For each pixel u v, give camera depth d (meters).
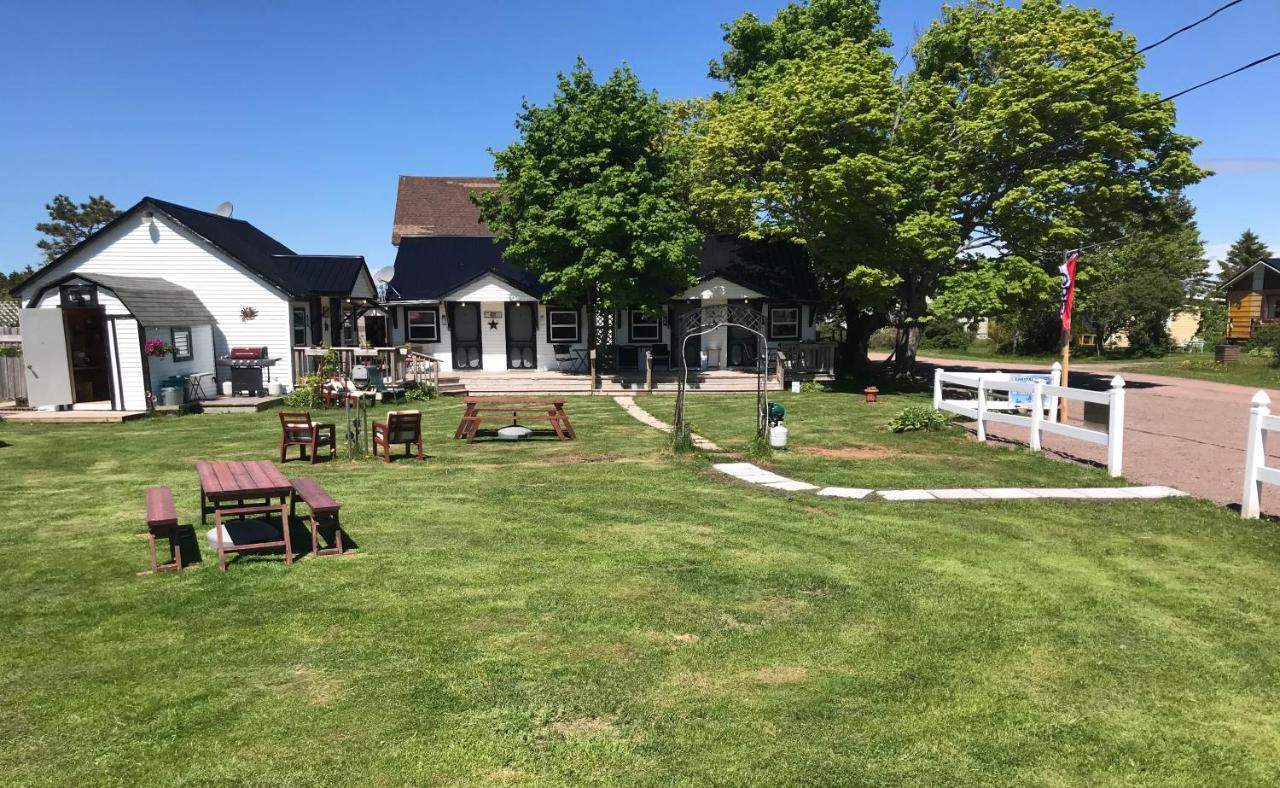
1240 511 8.30
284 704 4.05
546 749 3.66
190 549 6.82
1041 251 22.77
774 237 25.89
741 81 27.02
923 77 24.50
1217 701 4.21
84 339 18.70
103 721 3.88
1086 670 4.54
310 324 22.55
